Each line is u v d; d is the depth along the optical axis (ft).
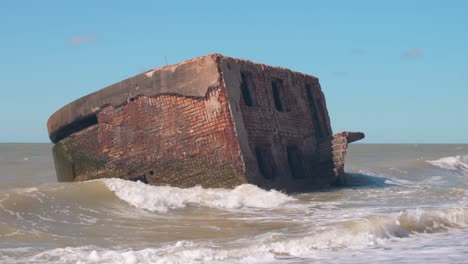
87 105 60.95
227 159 51.90
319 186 64.44
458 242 33.24
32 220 38.52
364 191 60.54
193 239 33.60
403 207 46.68
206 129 52.75
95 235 34.88
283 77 62.64
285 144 59.82
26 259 27.91
